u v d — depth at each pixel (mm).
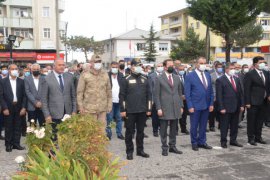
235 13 14898
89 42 48188
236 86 8250
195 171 6312
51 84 6957
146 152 7812
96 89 7047
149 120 12938
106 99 7301
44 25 47188
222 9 15000
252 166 6625
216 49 58875
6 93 7871
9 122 7934
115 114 9461
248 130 8609
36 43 46812
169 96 7559
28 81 8969
